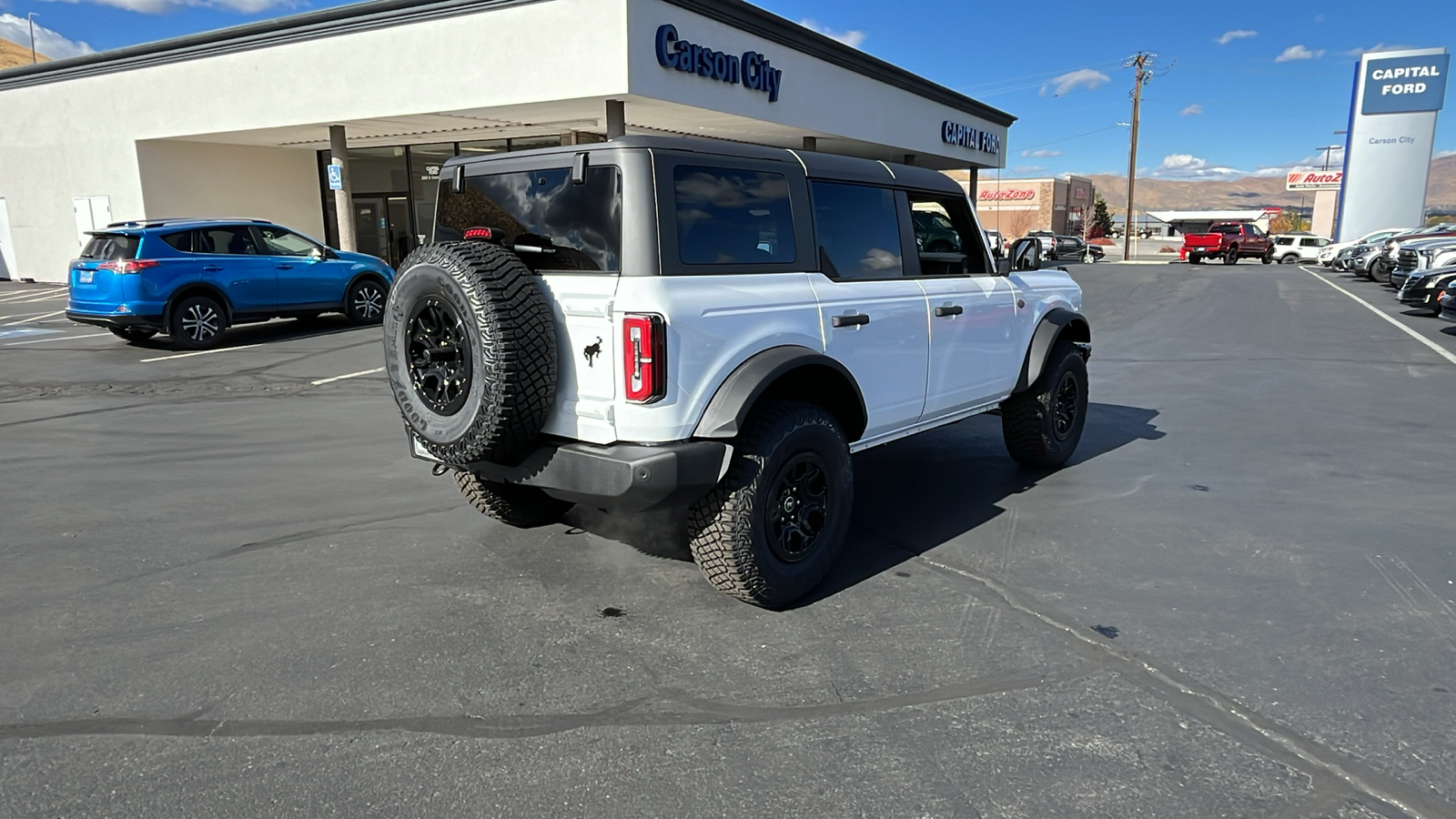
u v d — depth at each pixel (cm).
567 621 375
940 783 262
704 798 256
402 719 299
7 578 422
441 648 350
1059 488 565
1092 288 2311
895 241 466
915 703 306
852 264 437
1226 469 605
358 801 255
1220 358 1116
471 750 281
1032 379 567
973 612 381
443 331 362
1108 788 258
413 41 1573
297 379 984
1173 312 1684
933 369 484
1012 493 554
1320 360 1084
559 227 371
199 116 1844
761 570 368
